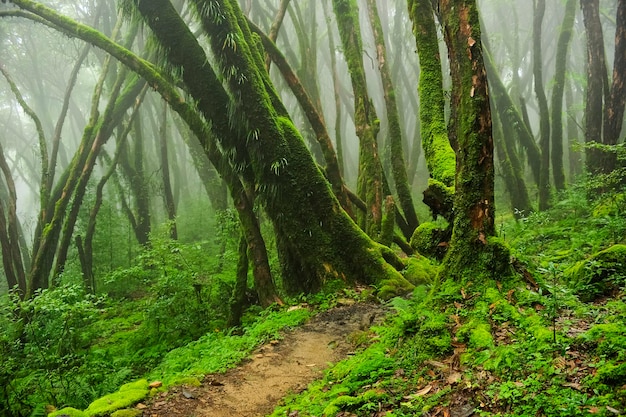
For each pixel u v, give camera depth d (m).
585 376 3.23
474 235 5.43
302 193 8.83
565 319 4.41
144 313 9.24
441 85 8.53
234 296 8.86
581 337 3.70
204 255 13.92
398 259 9.61
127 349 8.55
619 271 5.44
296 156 8.87
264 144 8.56
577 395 2.98
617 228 7.89
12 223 13.98
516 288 5.05
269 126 8.54
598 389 3.02
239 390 5.12
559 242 9.32
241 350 6.35
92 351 8.52
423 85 8.55
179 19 8.34
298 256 9.07
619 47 11.32
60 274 12.64
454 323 4.75
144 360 7.70
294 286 9.26
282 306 8.38
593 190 11.73
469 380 3.63
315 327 7.00
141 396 4.95
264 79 9.56
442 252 6.58
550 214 13.13
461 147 5.54
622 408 2.79
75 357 7.44
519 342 3.98
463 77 5.43
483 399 3.37
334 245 8.88
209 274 12.37
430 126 8.15
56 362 7.03
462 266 5.45
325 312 7.64
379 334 5.76
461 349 4.26
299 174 8.83
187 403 4.84
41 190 14.38
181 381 5.32
